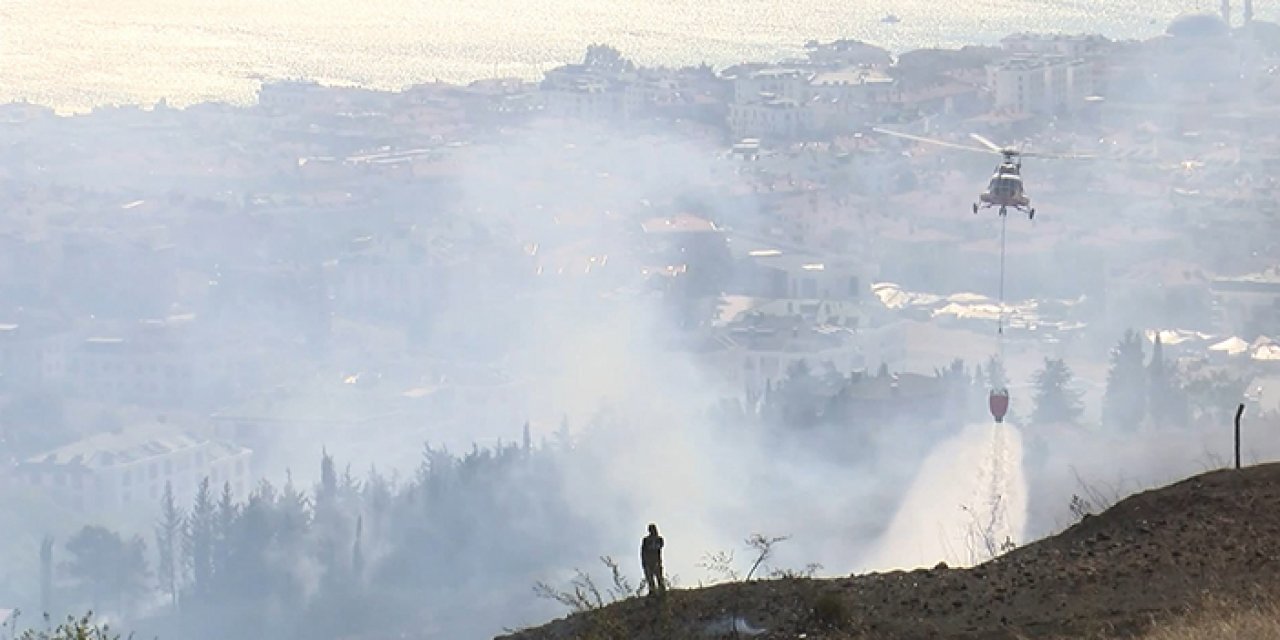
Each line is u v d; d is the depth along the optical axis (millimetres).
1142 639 116250
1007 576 132500
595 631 130250
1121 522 141625
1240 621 115250
